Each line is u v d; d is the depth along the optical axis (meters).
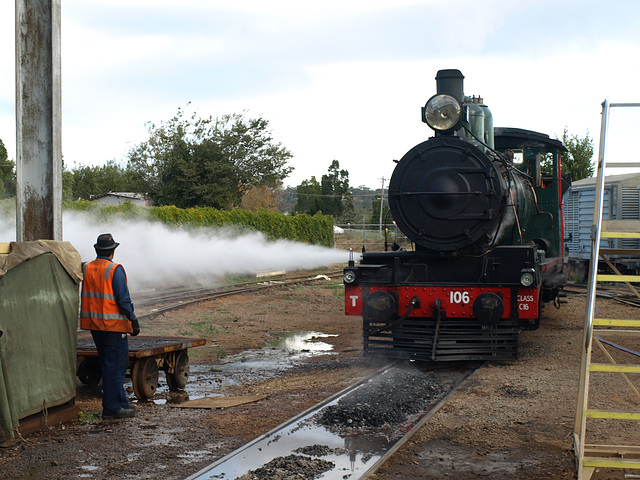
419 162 8.89
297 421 5.94
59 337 5.92
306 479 4.48
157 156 38.59
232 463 4.82
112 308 6.13
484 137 10.32
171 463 4.84
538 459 4.88
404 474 4.61
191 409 6.53
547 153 11.99
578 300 16.20
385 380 7.45
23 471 4.68
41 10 6.78
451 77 9.48
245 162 39.47
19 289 5.41
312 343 11.12
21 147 6.73
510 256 8.58
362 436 5.55
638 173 21.88
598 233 4.34
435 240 8.77
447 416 5.99
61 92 6.88
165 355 7.46
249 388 7.63
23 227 6.73
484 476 4.55
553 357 8.78
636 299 16.22
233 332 12.22
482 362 8.70
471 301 8.55
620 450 4.68
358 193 134.62
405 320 8.90
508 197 8.84
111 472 4.64
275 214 28.31
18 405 5.39
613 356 8.87
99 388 7.66
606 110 4.58
